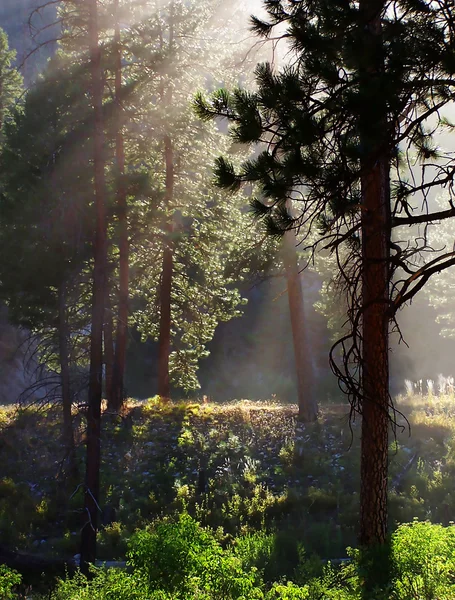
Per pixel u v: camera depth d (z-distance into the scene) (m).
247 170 7.37
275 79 7.18
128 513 17.92
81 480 19.94
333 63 7.14
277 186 7.12
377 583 7.82
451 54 6.48
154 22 21.03
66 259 18.72
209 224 28.44
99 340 14.95
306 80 7.09
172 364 32.16
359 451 19.73
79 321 20.75
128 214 20.94
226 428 22.84
